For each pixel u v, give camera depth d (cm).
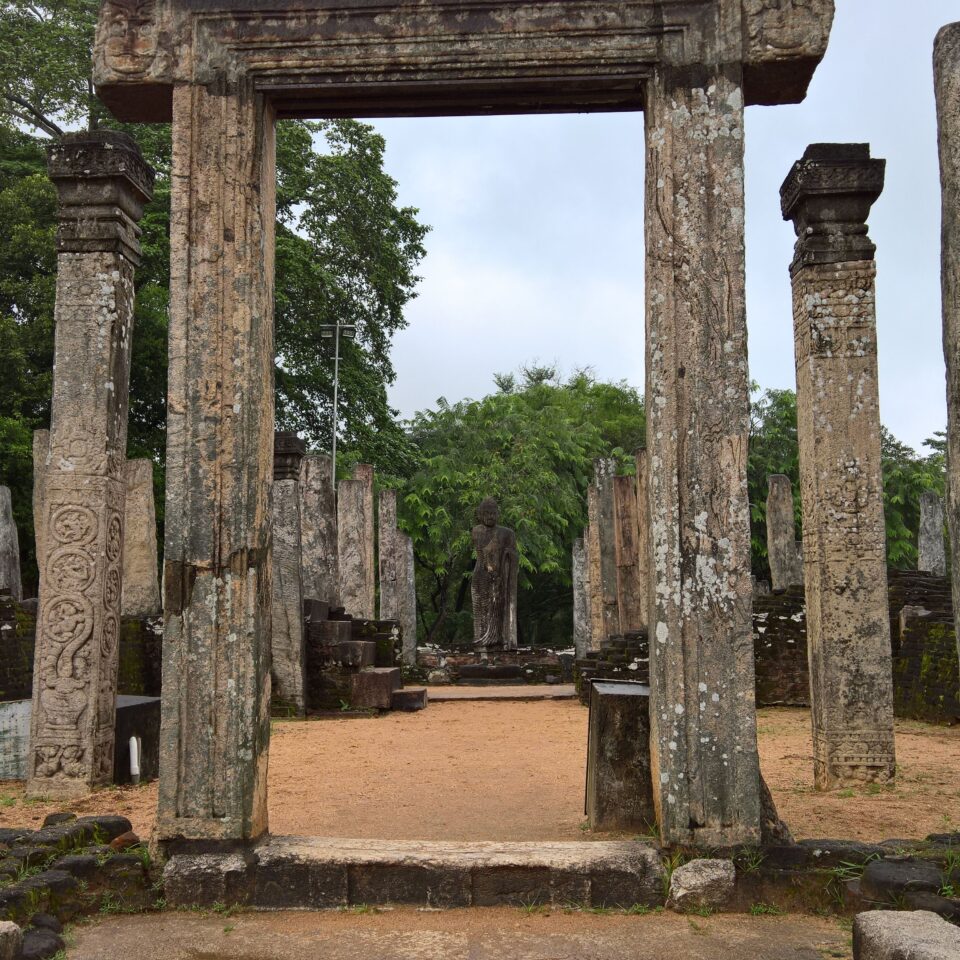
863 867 469
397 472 3106
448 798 755
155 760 883
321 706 1457
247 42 532
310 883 477
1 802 757
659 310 513
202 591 505
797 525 3023
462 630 3494
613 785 607
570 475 3200
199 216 524
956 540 409
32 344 2150
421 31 530
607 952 411
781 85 540
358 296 2845
